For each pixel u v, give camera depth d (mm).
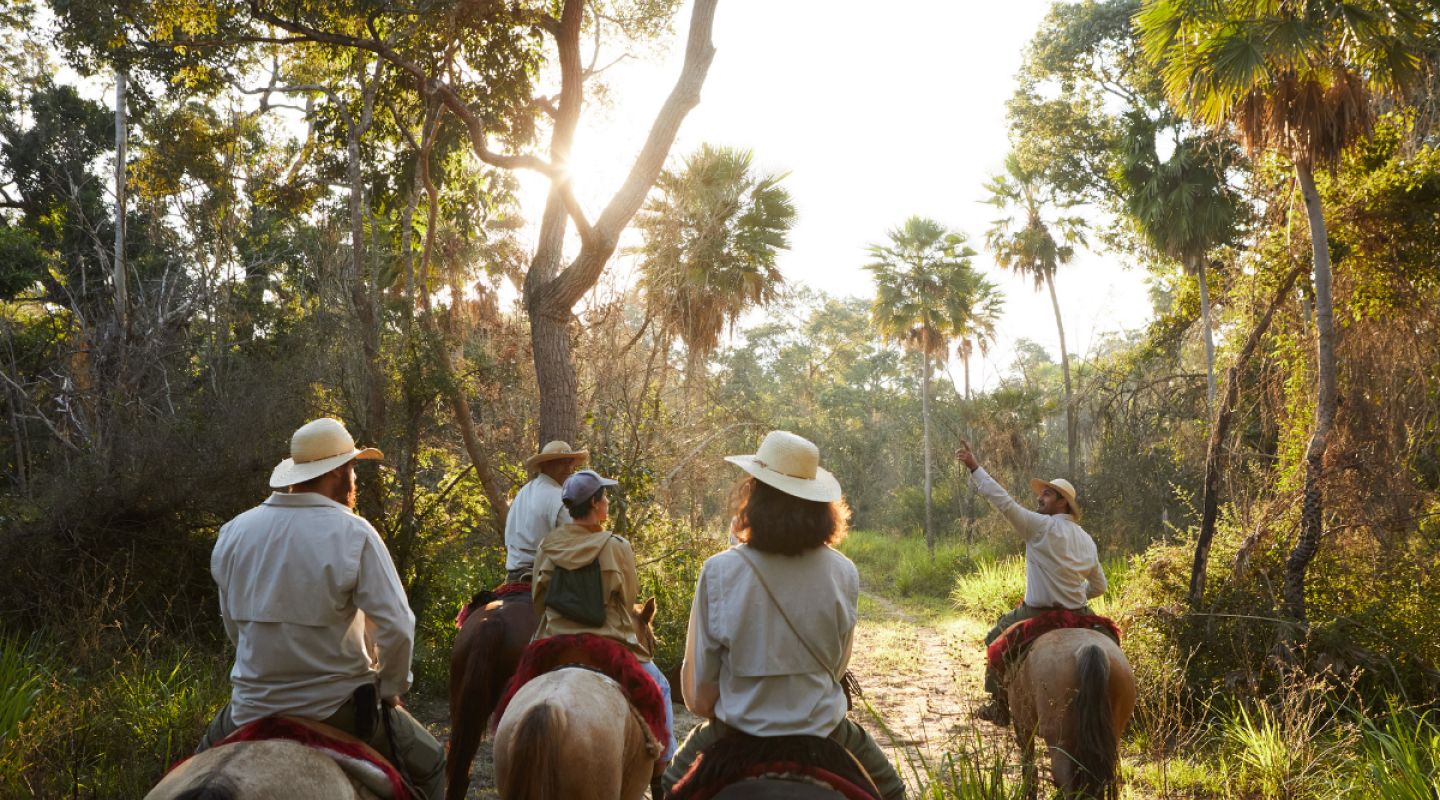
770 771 3197
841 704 3432
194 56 13781
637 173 12297
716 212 18859
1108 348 32719
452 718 5977
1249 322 12523
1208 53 10305
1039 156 31172
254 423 11516
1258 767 7410
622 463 12961
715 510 18812
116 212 20250
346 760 3531
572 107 13148
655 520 13984
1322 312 10461
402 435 11906
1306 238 11617
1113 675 5551
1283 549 10711
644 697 4676
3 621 9328
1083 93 30172
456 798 5727
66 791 5922
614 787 4168
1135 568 12891
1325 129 10320
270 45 15648
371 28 12234
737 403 21688
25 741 6090
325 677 3729
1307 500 10148
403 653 3809
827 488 3363
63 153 25516
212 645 9891
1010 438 28219
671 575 13055
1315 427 10422
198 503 10805
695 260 18641
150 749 6812
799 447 3391
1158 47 10867
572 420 12445
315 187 16844
